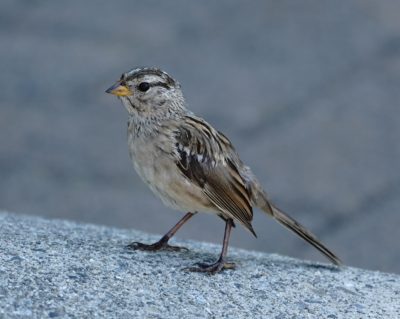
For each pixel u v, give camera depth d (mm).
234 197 9789
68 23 23078
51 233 10164
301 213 16047
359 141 18391
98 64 21203
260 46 22188
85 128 19047
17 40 22250
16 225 10625
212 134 9844
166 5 24234
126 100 9812
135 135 9836
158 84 9773
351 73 20969
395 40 22359
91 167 17641
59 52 21719
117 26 22891
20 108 19688
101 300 8188
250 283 9086
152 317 8047
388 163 17688
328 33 22688
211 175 9703
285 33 22719
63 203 16406
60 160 17859
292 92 20281
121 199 16562
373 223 15633
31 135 18719
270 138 18500
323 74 21000
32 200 16469
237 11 23859
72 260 8945
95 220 15805
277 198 16484
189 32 22688
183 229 15586
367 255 14625
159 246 9891
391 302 9055
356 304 8898
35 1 24250
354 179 17125
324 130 18797
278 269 9688
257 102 19828
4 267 8516
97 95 20234
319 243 10312
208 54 21750
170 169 9680
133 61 21219
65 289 8266
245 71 21047
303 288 9133
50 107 19766
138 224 15695
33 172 17422
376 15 23484
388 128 18875
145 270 9000
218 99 19891
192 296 8570
